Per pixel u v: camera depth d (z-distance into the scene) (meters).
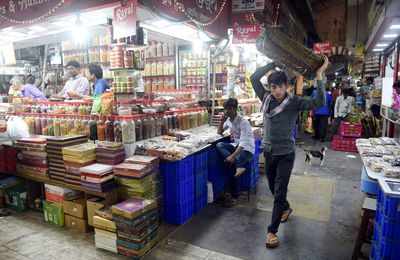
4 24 3.93
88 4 3.14
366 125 7.32
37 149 3.25
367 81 10.42
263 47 2.58
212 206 3.64
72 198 3.11
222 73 5.77
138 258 2.50
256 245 2.74
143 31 3.48
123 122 3.08
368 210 2.36
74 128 3.45
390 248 1.85
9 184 3.49
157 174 3.02
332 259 2.52
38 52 6.68
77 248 2.69
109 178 2.83
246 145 3.54
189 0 3.74
